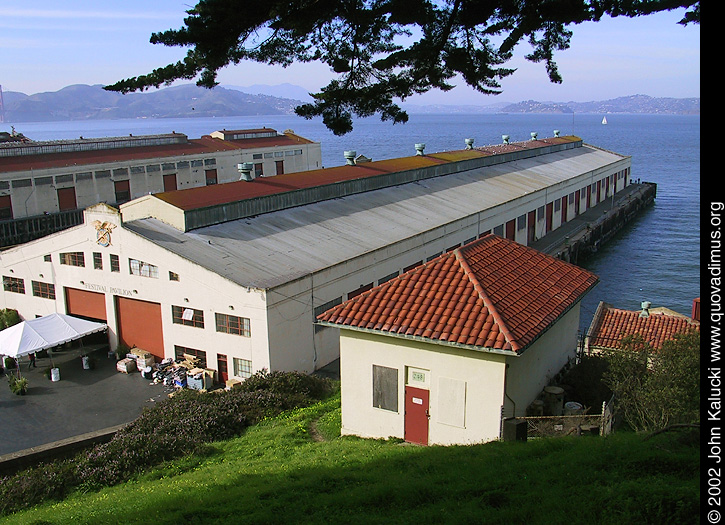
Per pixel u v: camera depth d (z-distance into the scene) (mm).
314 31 15648
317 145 90938
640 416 18500
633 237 76688
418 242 40781
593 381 21656
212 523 13148
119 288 34156
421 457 16594
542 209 63438
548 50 15602
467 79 16625
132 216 36406
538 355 21094
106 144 66812
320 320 20984
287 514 13055
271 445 20828
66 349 36062
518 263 23859
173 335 32500
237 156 77562
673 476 12258
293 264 33000
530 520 11211
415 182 54625
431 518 11680
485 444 17250
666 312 32156
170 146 73188
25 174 54844
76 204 59625
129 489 18141
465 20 14711
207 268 30391
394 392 20312
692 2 13484
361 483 14852
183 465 20078
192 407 24688
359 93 16938
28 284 38250
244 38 14594
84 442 22703
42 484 19062
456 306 19859
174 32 13734
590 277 25391
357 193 47781
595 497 11602
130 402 29234
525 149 77438
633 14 13836
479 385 18719
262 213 39375
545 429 18500
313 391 27906
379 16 15445
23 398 29812
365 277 35812
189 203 35375
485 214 50125
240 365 30359
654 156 188125
